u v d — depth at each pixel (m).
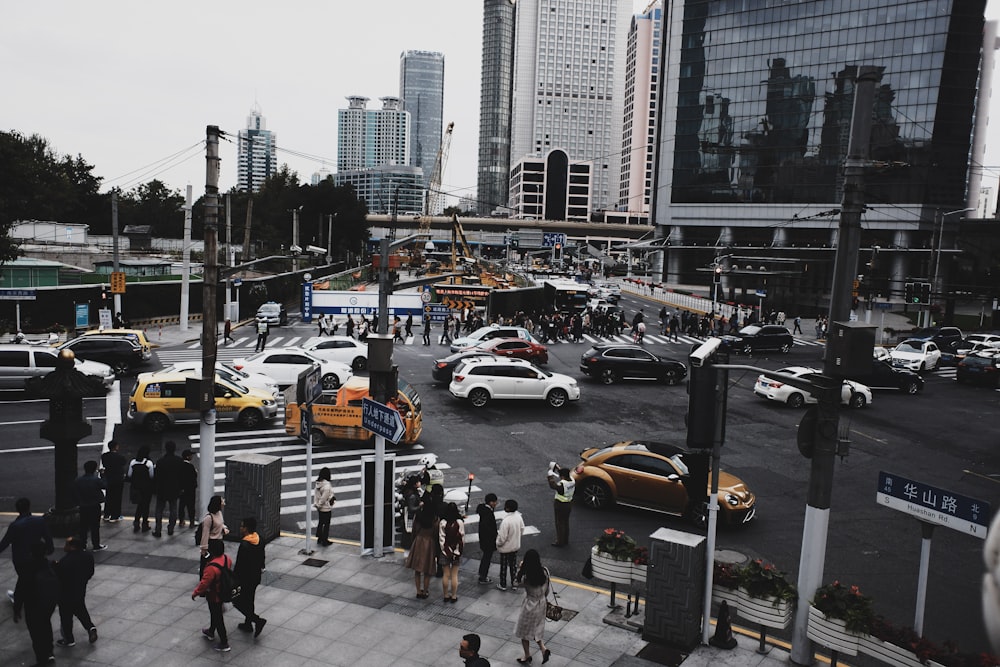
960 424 25.14
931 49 84.06
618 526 14.40
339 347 31.97
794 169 95.50
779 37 95.19
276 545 13.04
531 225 180.00
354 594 11.02
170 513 13.21
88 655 9.05
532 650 9.40
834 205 92.56
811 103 93.19
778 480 17.84
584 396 27.61
